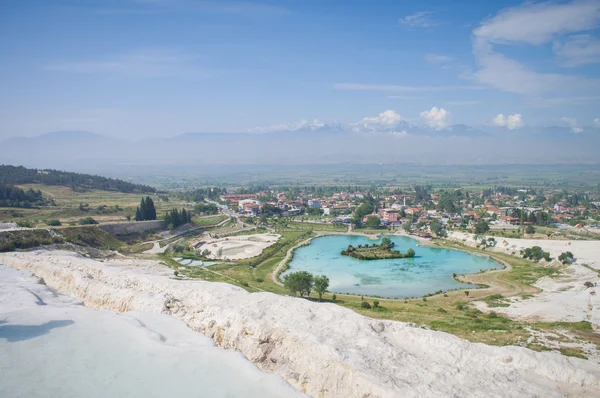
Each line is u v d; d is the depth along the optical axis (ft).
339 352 140.67
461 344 153.69
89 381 132.67
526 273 418.92
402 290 375.25
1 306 199.62
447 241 628.28
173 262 445.37
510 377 137.28
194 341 161.89
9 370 139.13
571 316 254.68
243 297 194.80
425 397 118.73
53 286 265.95
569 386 134.51
